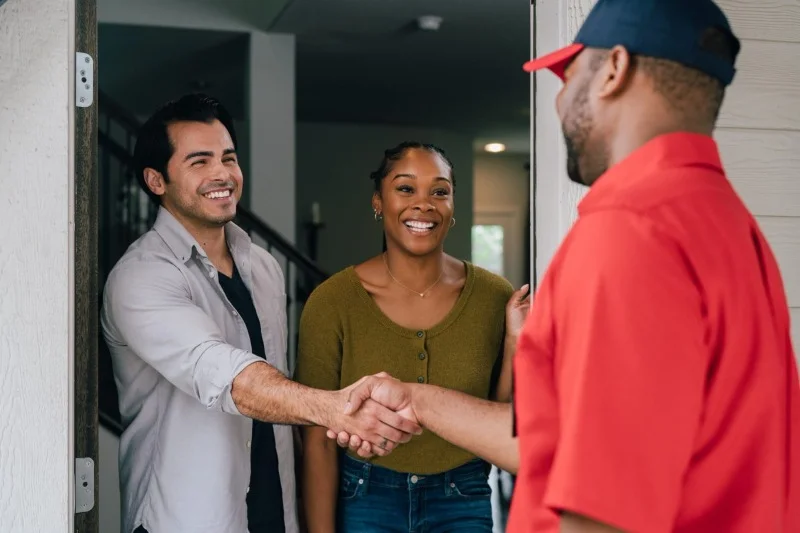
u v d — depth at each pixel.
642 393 0.86
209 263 2.00
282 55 5.33
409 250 2.06
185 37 5.32
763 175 1.79
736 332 0.91
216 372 1.78
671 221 0.91
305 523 2.21
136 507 1.97
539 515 0.98
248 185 5.37
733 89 1.79
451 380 2.07
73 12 1.68
